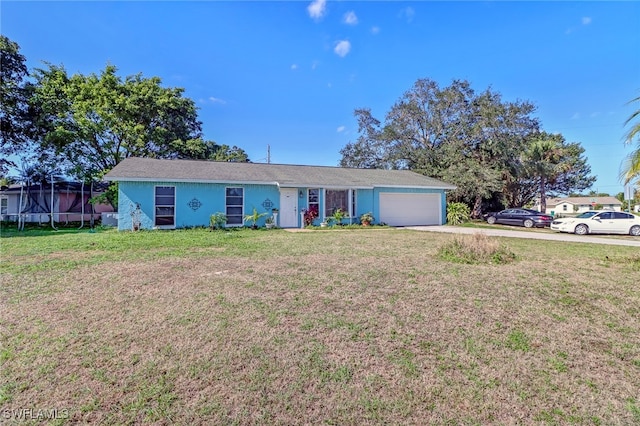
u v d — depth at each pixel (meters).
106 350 3.06
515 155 25.00
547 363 2.91
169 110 24.86
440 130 26.62
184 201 14.81
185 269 6.37
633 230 14.77
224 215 14.87
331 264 6.97
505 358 3.00
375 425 2.11
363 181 18.44
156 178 13.98
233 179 15.27
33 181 18.56
